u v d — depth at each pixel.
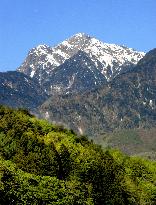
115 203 111.44
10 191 69.88
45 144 104.31
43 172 98.69
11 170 73.44
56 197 78.00
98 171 108.25
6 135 101.06
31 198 73.25
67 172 104.25
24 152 99.94
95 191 106.75
